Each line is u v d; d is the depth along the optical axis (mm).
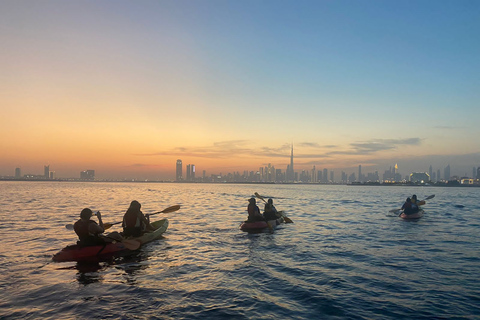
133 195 50750
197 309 5152
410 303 5445
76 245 9062
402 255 9148
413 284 6492
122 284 6457
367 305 5367
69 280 6703
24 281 6605
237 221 17125
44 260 8414
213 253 9391
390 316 4902
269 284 6500
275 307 5262
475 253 9398
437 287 6305
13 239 11305
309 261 8438
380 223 16547
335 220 18000
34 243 10625
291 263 8219
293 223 16594
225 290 6117
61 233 12570
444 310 5137
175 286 6352
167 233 13039
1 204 27219
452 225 15688
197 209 25000
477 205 31062
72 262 8281
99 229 9203
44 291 5992
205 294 5883
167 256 8992
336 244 10812
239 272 7375
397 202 36219
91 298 5629
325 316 4898
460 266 7914
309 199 43688
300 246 10461
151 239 11328
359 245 10617
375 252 9531
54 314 4902
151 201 35125
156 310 5102
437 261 8430
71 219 17094
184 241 11320
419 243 10992
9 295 5758
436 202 36094
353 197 50656
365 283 6562
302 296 5793
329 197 50625
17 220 16453
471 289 6184
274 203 34469
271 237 12195
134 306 5266
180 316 4859
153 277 6957
